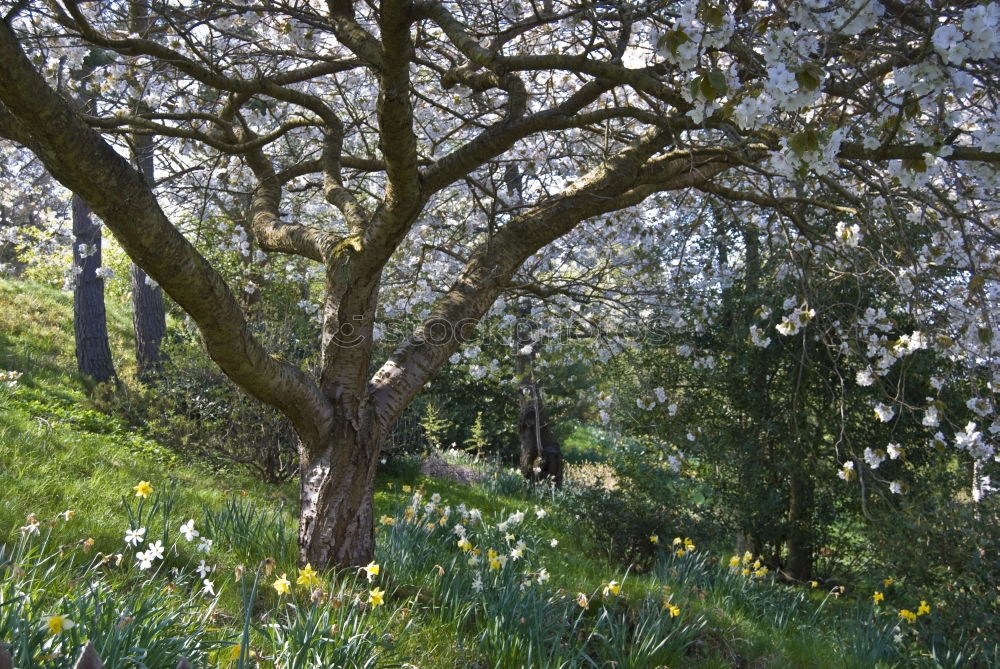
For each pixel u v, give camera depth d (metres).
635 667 4.24
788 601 7.08
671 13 3.56
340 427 4.58
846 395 8.84
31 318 14.83
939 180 4.94
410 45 3.21
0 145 6.87
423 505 6.29
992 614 5.93
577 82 6.55
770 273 9.05
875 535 7.23
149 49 4.17
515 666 4.02
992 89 3.06
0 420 6.44
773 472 9.65
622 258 7.14
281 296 9.62
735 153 3.77
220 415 8.84
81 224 11.66
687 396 9.83
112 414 9.90
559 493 10.54
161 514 5.11
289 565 4.76
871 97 3.19
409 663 3.47
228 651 3.17
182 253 3.38
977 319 4.49
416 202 4.08
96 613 2.73
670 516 8.53
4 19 2.62
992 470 7.17
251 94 4.86
